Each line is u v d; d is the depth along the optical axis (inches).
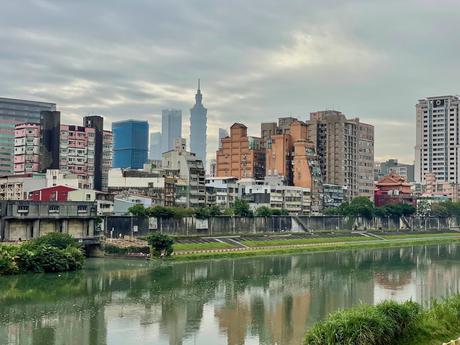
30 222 6889.8
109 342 3467.0
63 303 4495.6
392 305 2997.0
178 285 5418.3
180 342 3494.1
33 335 3582.7
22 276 5634.8
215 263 7126.0
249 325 3919.8
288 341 3535.9
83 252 6766.7
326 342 2726.4
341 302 4751.5
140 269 6348.4
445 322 3065.9
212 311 4333.2
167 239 7322.8
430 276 6358.3
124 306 4441.4
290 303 4685.0
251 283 5664.4
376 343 2751.0
